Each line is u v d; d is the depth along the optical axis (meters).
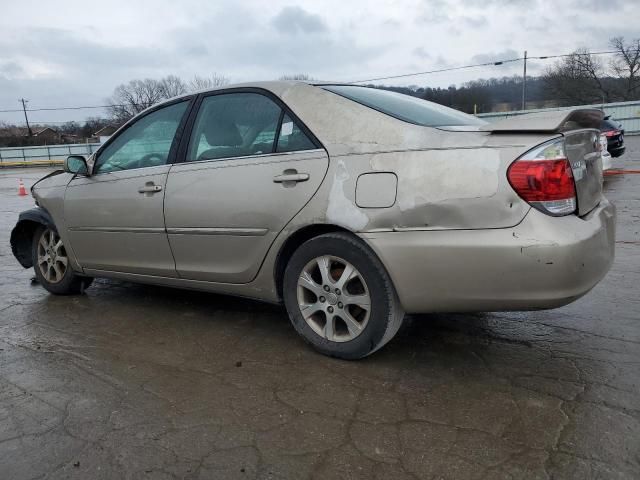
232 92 3.52
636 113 32.94
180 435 2.43
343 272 2.99
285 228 3.10
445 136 2.70
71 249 4.39
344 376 2.94
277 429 2.46
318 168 2.97
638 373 2.84
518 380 2.82
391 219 2.73
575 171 2.65
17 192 17.22
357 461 2.20
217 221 3.38
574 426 2.38
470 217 2.56
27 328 3.91
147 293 4.70
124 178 3.92
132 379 3.00
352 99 3.11
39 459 2.29
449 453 2.23
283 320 3.86
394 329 2.94
